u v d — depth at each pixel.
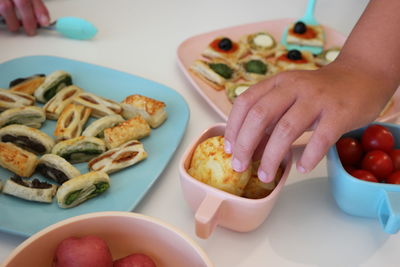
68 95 0.54
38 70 0.59
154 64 0.62
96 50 0.64
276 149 0.36
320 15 0.76
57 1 0.74
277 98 0.37
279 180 0.40
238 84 0.60
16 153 0.45
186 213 0.43
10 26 0.65
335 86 0.39
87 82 0.57
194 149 0.41
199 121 0.54
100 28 0.69
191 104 0.56
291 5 0.78
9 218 0.40
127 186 0.44
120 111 0.53
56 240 0.32
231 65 0.63
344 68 0.42
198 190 0.38
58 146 0.47
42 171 0.45
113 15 0.72
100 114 0.53
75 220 0.32
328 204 0.44
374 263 0.39
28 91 0.55
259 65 0.63
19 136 0.48
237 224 0.39
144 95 0.56
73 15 0.71
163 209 0.43
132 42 0.66
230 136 0.39
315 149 0.36
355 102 0.38
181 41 0.67
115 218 0.33
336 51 0.67
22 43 0.65
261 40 0.68
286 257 0.39
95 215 0.32
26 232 0.39
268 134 0.39
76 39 0.66
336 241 0.41
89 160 0.48
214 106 0.54
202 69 0.60
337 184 0.40
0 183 0.43
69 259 0.31
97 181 0.42
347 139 0.43
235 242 0.40
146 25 0.70
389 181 0.40
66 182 0.42
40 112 0.51
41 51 0.63
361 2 0.79
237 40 0.69
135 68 0.61
